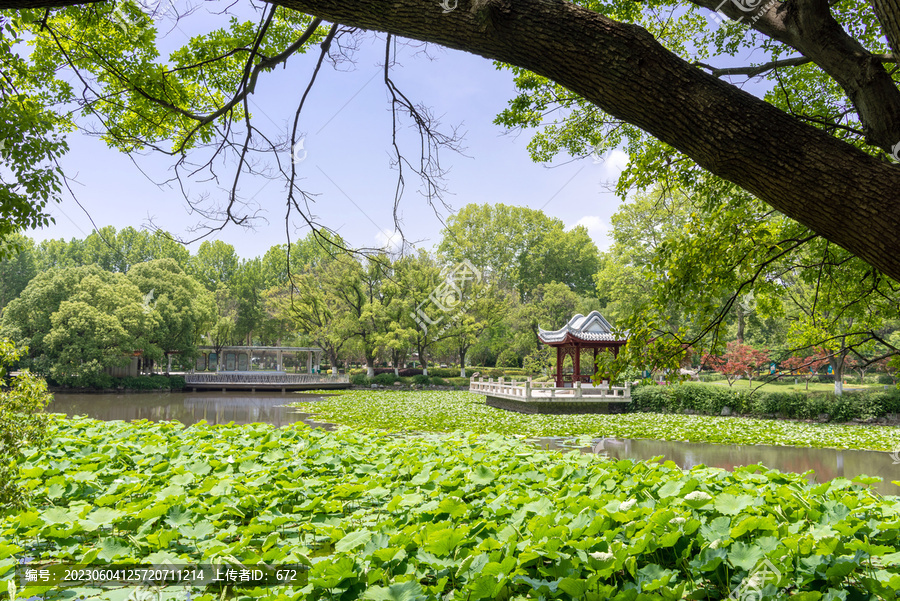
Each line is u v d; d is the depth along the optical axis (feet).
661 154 16.99
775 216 17.93
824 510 12.03
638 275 95.50
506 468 17.87
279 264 157.58
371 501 15.05
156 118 18.02
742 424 54.03
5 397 10.73
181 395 103.14
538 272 152.97
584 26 6.91
